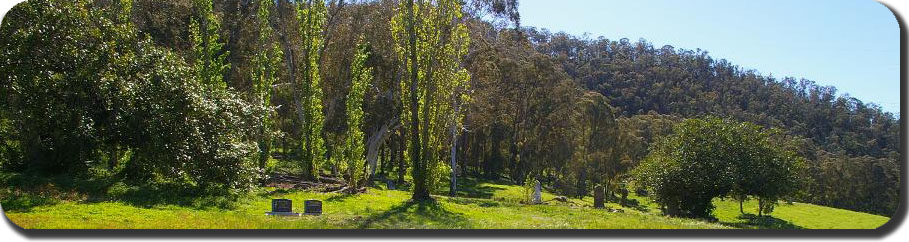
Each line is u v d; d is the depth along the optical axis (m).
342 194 22.39
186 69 18.83
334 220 15.11
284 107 38.72
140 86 17.53
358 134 25.08
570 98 48.62
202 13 25.39
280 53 27.22
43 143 17.28
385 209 18.48
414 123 21.77
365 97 34.75
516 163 49.97
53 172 17.67
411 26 21.80
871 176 49.59
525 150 50.47
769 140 26.64
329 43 35.31
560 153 49.22
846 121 70.06
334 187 24.97
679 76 90.94
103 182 17.36
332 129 34.75
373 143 35.69
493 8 35.19
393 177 44.12
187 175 18.22
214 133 18.50
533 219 17.69
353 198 21.33
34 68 16.09
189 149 17.66
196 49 25.00
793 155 26.16
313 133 27.22
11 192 14.82
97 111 17.52
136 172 18.47
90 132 16.98
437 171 21.78
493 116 43.81
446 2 21.83
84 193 16.11
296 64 31.28
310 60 27.53
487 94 38.62
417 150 21.62
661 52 103.62
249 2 33.94
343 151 26.03
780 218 29.36
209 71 24.78
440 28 21.88
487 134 51.62
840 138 65.50
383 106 34.56
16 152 17.75
